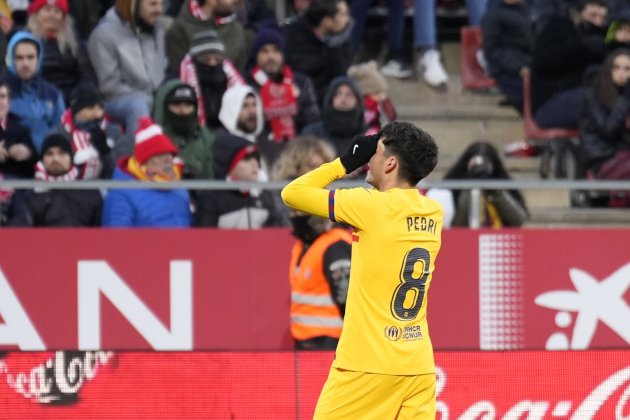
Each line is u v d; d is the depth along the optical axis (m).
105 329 27.88
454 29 43.34
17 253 27.70
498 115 40.75
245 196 28.64
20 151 29.42
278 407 22.42
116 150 31.80
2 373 22.20
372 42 42.22
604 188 28.00
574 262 28.62
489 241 28.44
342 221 17.81
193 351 22.48
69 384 22.33
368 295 17.78
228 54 33.62
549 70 35.91
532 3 39.56
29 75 29.88
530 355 22.73
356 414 17.83
